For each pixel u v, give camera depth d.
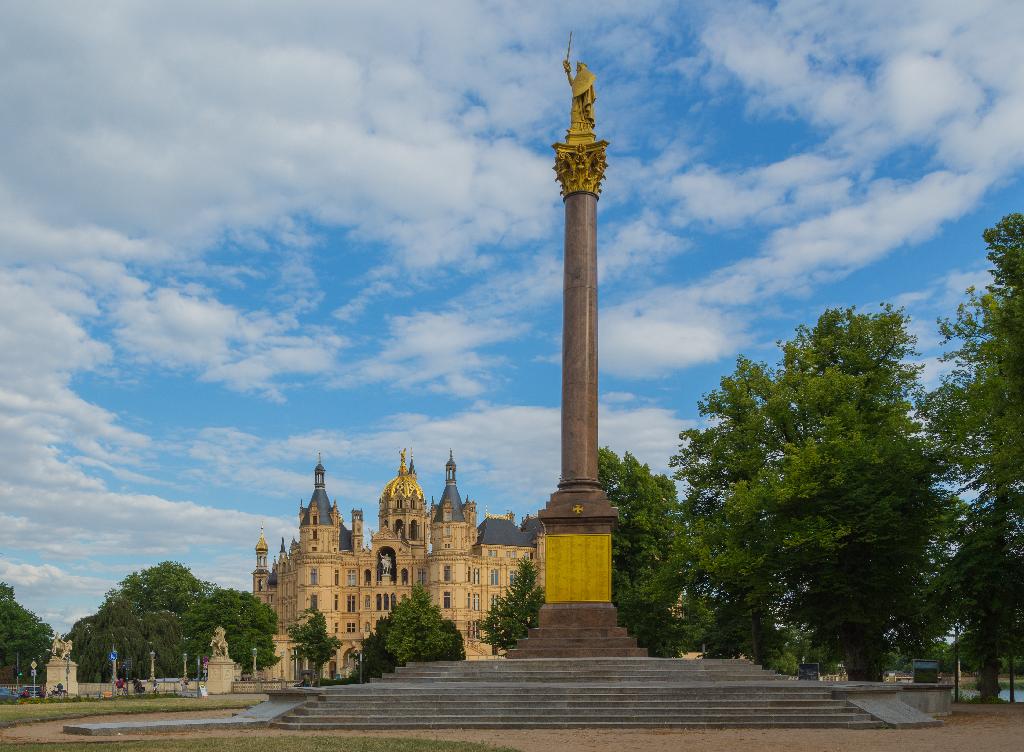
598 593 41.16
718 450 59.50
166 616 121.50
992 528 47.59
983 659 50.50
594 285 44.00
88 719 41.25
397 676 39.00
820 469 50.94
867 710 32.09
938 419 53.56
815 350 58.59
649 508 75.81
